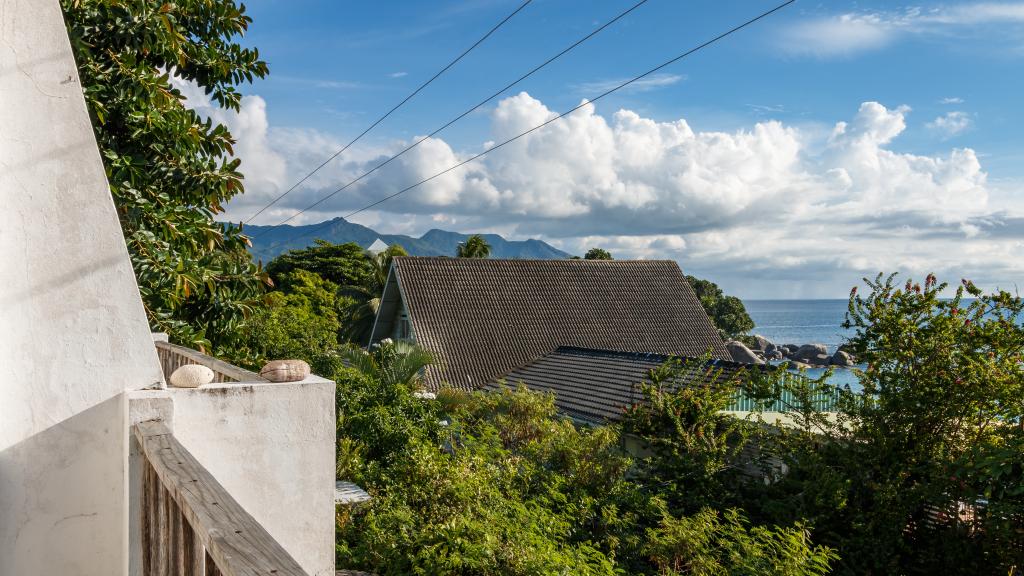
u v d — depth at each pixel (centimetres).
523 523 684
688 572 793
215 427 278
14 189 264
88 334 271
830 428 1094
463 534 589
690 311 2739
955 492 913
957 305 991
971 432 976
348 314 4175
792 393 1123
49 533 264
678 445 1158
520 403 1332
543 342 2364
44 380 264
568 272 2706
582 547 650
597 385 1703
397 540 601
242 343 964
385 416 1022
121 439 273
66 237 270
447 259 2541
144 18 700
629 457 1135
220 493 176
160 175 754
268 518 286
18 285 263
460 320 2336
